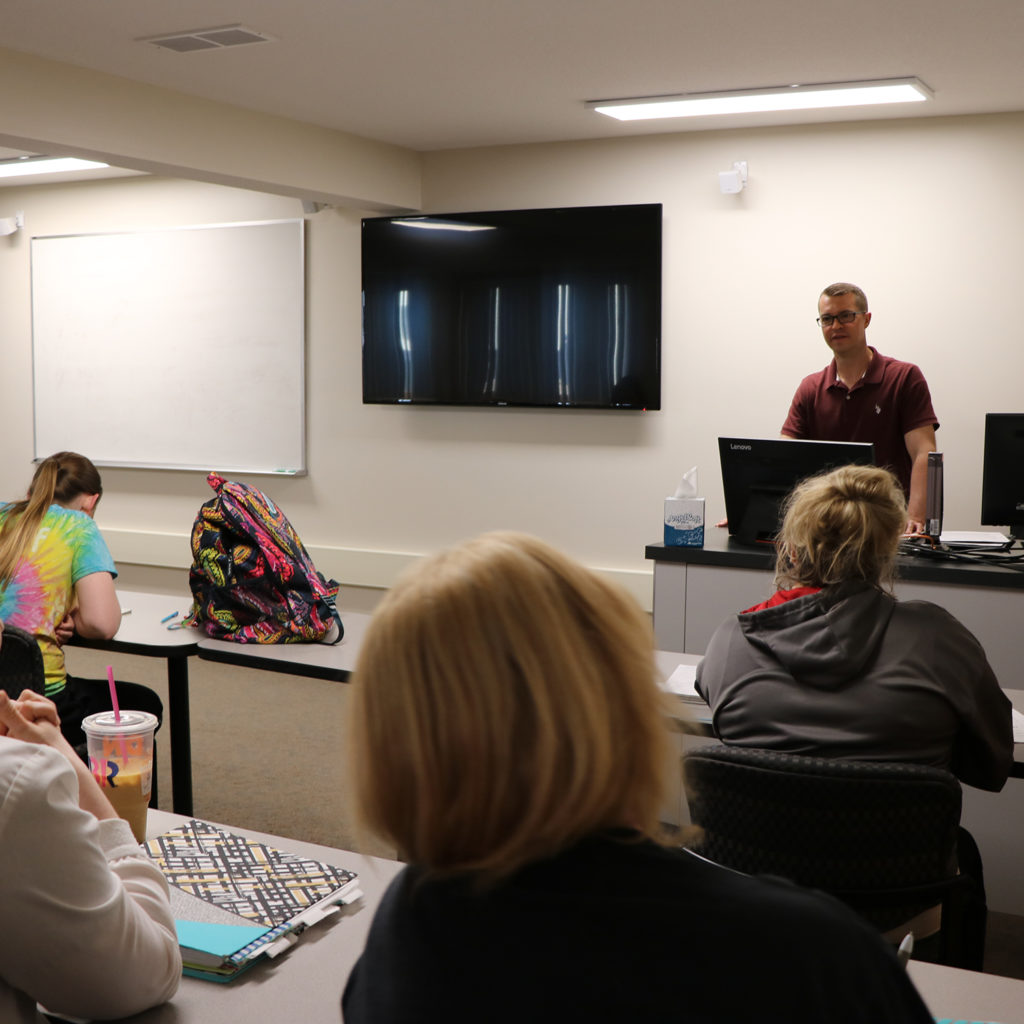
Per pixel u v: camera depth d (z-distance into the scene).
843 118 4.58
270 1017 1.10
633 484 5.18
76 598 2.92
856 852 1.58
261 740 4.46
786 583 1.92
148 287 6.14
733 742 1.84
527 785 0.61
